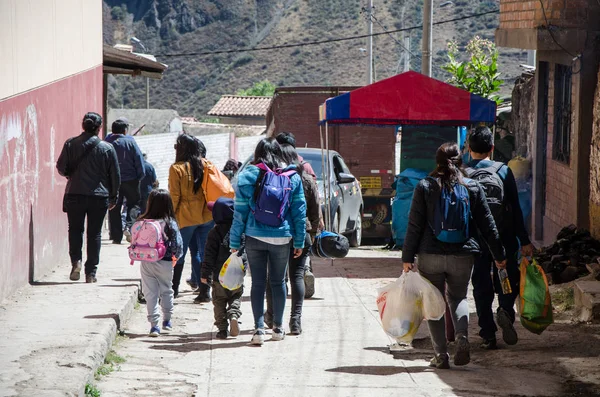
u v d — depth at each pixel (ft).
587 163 52.95
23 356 26.17
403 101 55.36
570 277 43.88
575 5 52.21
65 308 34.27
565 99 58.65
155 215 34.09
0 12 34.24
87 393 24.32
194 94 465.06
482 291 31.40
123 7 530.68
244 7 499.51
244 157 188.96
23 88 38.34
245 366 29.25
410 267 28.76
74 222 40.70
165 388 25.98
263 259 32.53
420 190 28.30
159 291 34.76
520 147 74.43
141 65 75.66
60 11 47.55
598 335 33.55
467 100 55.42
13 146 36.40
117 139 57.00
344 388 26.50
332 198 61.21
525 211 67.82
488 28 429.38
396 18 446.60
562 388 26.58
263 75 451.12
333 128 88.38
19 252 37.73
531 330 31.58
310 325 36.68
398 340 29.32
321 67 437.58
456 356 28.43
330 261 59.06
